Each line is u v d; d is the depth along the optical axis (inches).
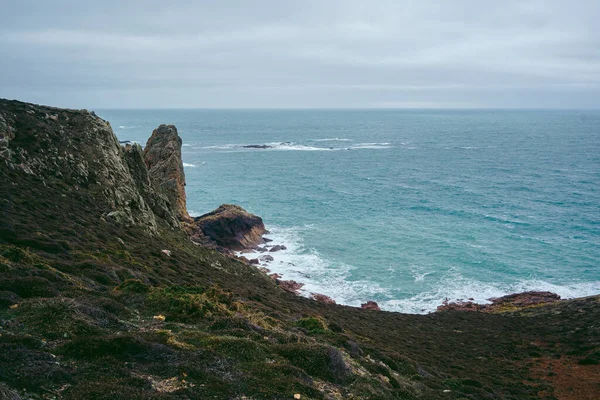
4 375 401.7
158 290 772.0
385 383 716.7
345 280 2536.9
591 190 4827.8
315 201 4461.1
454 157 7829.7
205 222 2982.3
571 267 2738.7
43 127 1791.3
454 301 2315.5
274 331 743.7
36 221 1091.9
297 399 511.2
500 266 2758.4
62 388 418.3
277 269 2662.4
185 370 502.0
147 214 1878.7
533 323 1900.8
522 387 1111.6
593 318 1793.8
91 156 1845.5
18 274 666.8
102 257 1003.9
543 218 3784.5
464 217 3855.8
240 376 524.1
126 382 447.5
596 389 1135.0
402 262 2817.4
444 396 797.9
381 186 5255.9
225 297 876.0
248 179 5679.1
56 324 528.4
